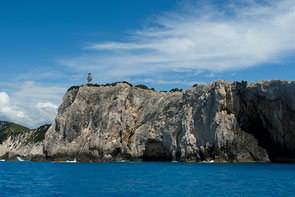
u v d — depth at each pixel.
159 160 107.19
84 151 113.50
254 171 58.78
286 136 81.94
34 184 44.56
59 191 36.81
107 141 111.12
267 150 84.94
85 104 123.00
